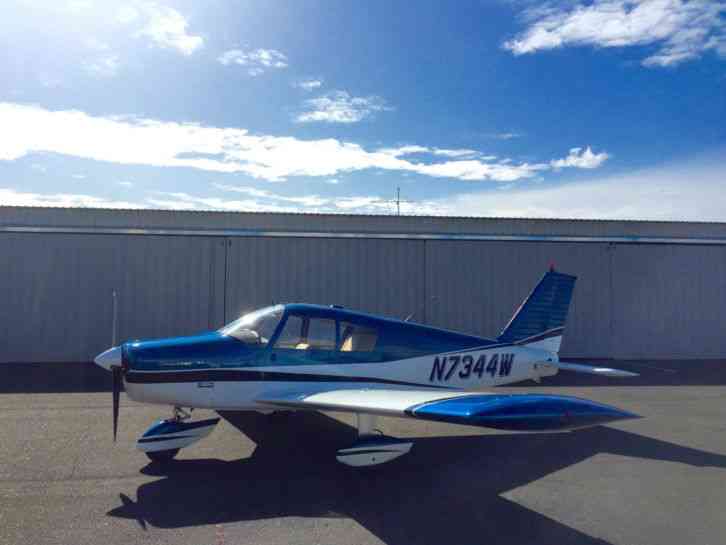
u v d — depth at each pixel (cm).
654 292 1387
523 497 458
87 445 582
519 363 729
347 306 1287
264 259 1264
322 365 605
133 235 1224
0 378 993
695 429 689
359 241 1296
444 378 669
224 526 394
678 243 1395
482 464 546
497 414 420
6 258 1189
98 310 1212
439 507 435
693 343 1395
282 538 376
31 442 591
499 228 1341
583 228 1365
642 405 829
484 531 392
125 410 740
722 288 1410
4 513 410
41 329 1195
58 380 972
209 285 1246
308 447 590
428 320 1314
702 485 488
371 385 622
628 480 501
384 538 378
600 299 1370
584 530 395
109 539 370
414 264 1314
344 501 445
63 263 1205
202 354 563
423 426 693
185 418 586
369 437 525
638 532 392
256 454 564
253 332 595
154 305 1229
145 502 435
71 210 1203
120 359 570
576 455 578
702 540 379
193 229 1242
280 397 565
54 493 451
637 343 1378
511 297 1344
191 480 486
